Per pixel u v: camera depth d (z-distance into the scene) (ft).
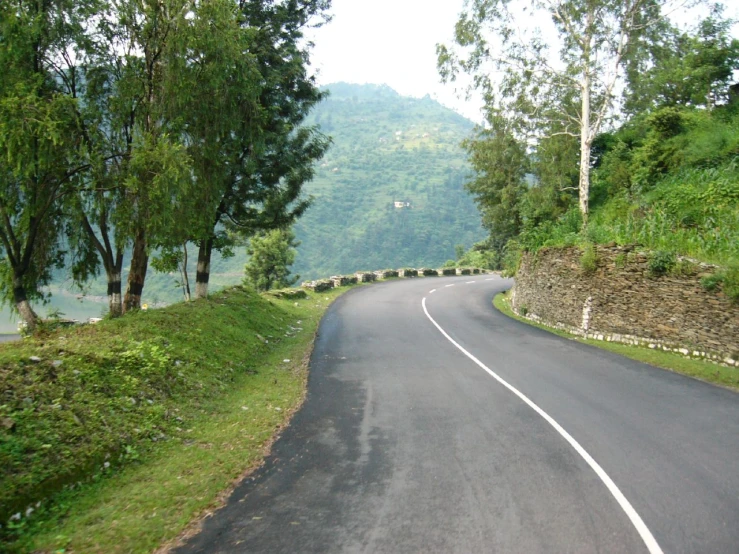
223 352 42.04
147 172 45.68
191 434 26.84
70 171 46.42
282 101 66.28
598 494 19.58
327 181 571.69
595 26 70.44
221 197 60.13
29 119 40.52
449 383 38.17
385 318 75.25
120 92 48.70
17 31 42.96
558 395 34.30
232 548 16.29
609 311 56.95
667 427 27.40
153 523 17.66
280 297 88.17
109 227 51.98
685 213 55.72
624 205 69.21
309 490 20.53
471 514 18.22
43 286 57.00
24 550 15.90
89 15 47.70
